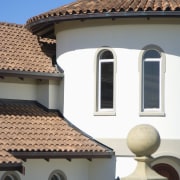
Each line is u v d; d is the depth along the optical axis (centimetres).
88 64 3812
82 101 3831
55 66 4044
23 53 4116
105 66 3791
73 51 3884
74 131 3800
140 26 3688
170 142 3666
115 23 3725
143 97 3709
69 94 3903
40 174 3566
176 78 3684
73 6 3847
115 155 3700
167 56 3681
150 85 3709
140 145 2825
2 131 3541
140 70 3688
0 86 3916
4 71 3800
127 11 3591
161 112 3675
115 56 3731
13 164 3209
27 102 4006
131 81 3697
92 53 3797
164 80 3688
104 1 3853
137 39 3694
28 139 3534
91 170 3778
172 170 3734
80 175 3747
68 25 3906
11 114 3788
